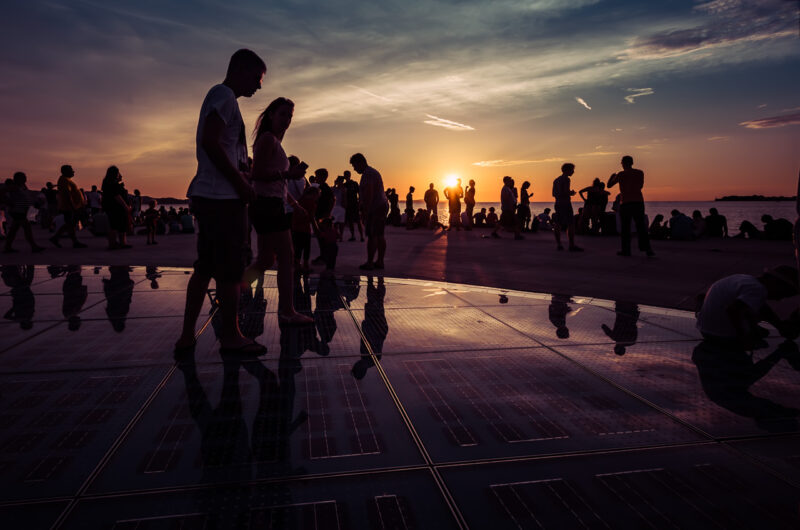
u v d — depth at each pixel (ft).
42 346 9.68
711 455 5.54
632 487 4.91
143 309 13.11
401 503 4.64
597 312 13.15
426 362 8.85
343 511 4.51
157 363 8.69
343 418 6.51
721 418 6.50
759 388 7.56
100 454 5.49
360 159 22.89
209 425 6.27
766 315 10.34
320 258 25.75
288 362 8.81
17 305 13.57
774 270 9.84
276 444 5.77
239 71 9.00
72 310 13.00
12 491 4.75
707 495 4.76
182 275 19.45
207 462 5.35
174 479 5.00
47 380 7.82
